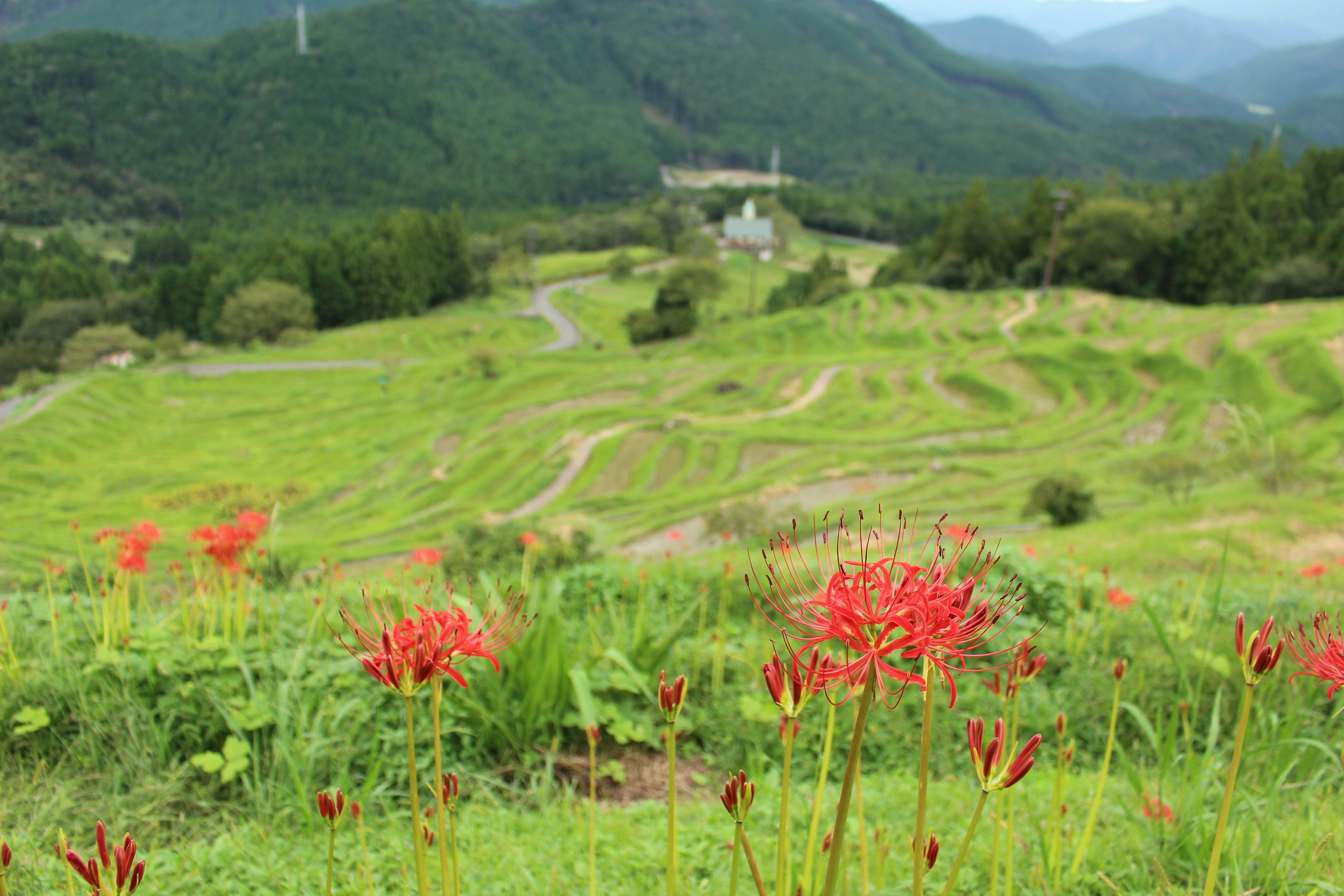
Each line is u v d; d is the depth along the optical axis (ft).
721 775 16.70
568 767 16.37
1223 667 18.85
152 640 15.84
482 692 16.63
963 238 299.58
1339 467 95.55
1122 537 61.16
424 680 5.52
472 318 325.62
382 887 10.74
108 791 13.08
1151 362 153.58
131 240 567.59
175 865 10.96
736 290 406.00
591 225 479.82
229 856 11.27
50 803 12.05
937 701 19.38
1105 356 160.76
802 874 8.36
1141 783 12.27
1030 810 13.32
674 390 177.27
